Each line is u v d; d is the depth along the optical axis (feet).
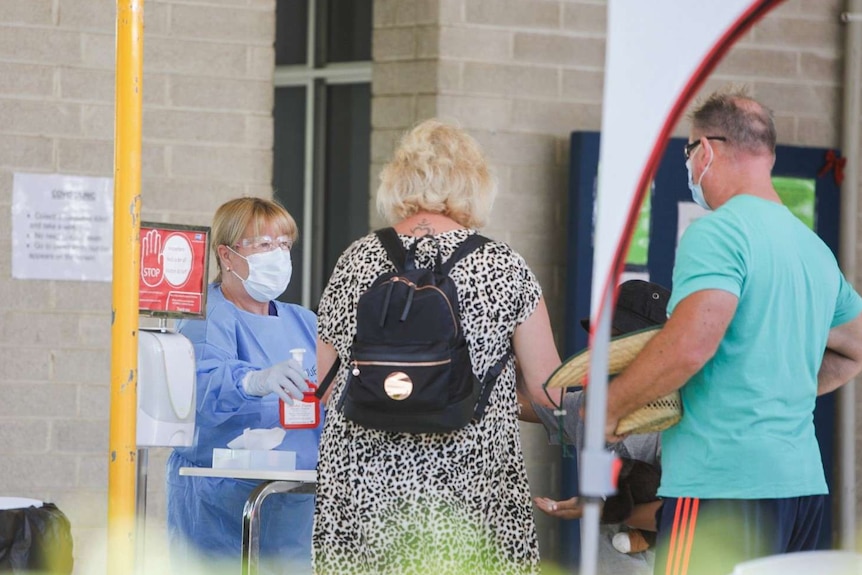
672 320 33.91
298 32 76.79
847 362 38.32
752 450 34.37
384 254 36.52
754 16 25.40
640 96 25.34
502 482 36.24
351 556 35.81
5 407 62.75
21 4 62.59
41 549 40.75
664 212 66.59
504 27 67.31
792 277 35.01
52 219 63.00
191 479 48.91
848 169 69.97
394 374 34.09
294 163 76.69
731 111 36.47
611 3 25.39
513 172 67.46
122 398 36.27
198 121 64.34
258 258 48.70
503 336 36.17
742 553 34.30
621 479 41.32
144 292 44.47
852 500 69.31
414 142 37.78
